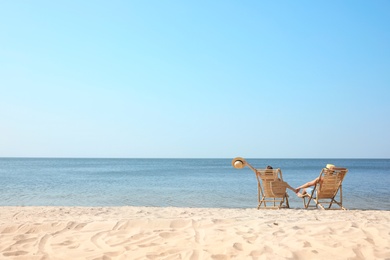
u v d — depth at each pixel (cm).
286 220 595
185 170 4953
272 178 942
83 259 388
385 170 4884
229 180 2642
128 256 395
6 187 1992
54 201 1372
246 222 546
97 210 877
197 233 481
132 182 2442
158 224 528
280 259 376
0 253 411
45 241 458
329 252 397
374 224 521
